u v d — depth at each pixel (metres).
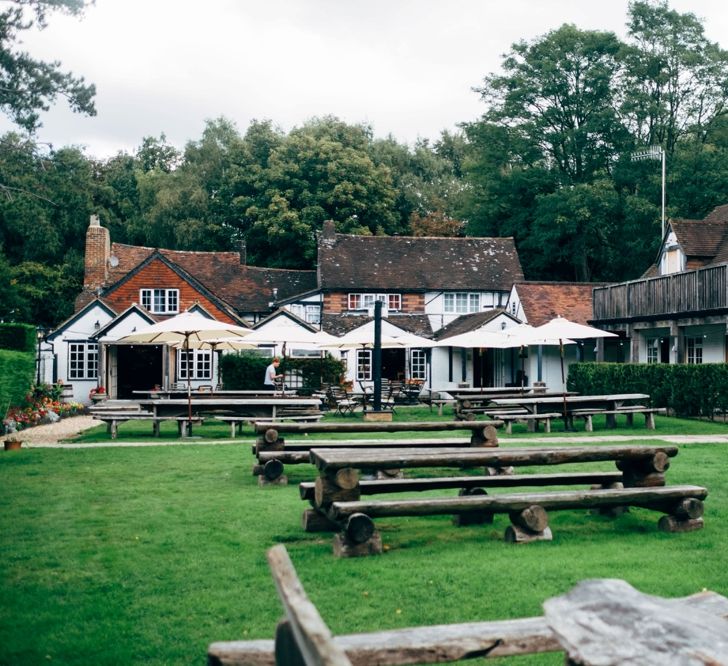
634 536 7.69
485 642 3.08
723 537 7.61
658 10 45.62
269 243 52.66
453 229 56.59
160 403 19.14
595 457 7.99
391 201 54.69
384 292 40.72
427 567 6.50
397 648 3.00
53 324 50.84
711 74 44.47
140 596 5.87
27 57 27.56
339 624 5.15
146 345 37.06
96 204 56.53
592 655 1.88
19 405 23.89
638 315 28.75
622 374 25.91
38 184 37.16
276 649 2.55
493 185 50.50
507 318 35.91
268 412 20.34
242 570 6.54
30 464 13.30
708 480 10.97
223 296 42.44
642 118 45.22
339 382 33.25
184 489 10.66
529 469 12.27
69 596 5.89
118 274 42.03
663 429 19.88
